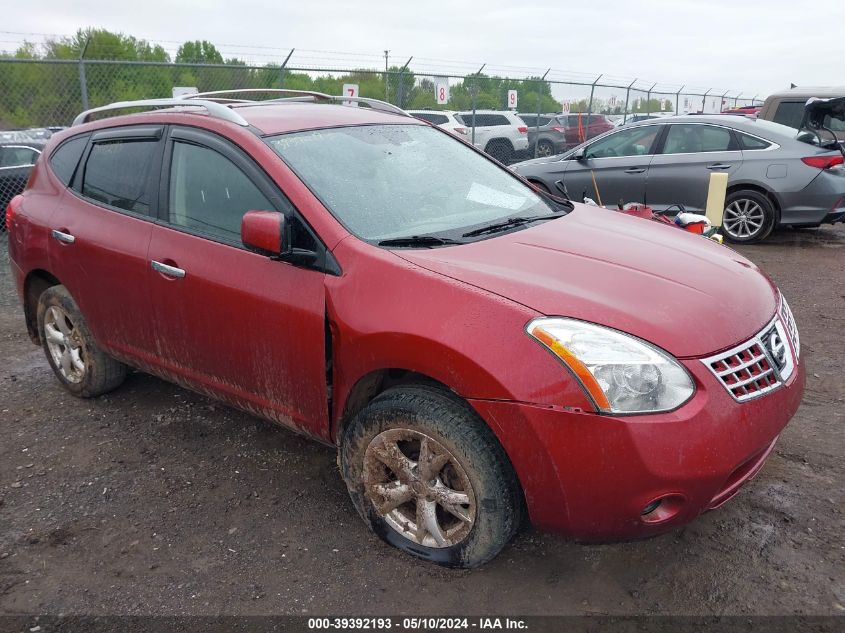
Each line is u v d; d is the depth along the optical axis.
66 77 11.27
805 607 2.50
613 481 2.27
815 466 3.40
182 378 3.54
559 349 2.30
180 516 3.16
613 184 9.48
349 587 2.68
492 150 17.12
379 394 2.83
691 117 9.14
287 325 2.91
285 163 3.08
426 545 2.75
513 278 2.57
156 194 3.52
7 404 4.36
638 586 2.64
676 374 2.30
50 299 4.19
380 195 3.16
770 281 3.10
